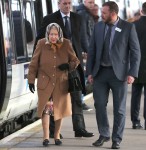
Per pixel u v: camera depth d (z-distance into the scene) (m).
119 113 24.64
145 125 29.55
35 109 35.16
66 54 25.12
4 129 30.66
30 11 32.69
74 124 27.02
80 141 26.50
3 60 27.95
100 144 25.30
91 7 35.03
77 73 25.89
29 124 32.72
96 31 24.64
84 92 26.78
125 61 24.52
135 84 29.19
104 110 24.97
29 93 31.61
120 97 24.53
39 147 25.38
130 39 24.42
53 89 24.95
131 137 27.62
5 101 28.06
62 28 26.31
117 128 24.77
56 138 25.70
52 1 36.50
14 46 29.50
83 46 29.14
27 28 31.92
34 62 24.98
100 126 25.30
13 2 30.00
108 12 24.28
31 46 32.38
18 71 29.86
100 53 24.42
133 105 29.64
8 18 29.05
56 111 25.03
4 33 28.25
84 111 36.22
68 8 26.45
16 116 31.36
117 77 24.28
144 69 28.41
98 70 24.52
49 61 24.91
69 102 25.33
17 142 26.45
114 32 24.39
